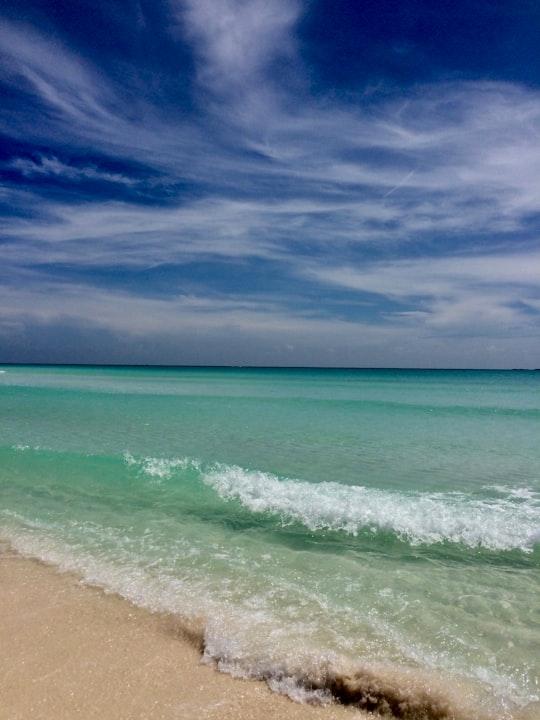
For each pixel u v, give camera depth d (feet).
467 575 19.48
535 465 39.42
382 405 94.48
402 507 27.58
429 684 12.69
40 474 35.09
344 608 16.70
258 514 26.99
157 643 14.58
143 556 21.22
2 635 14.96
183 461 38.81
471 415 77.20
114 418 68.74
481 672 13.24
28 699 11.99
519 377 364.38
